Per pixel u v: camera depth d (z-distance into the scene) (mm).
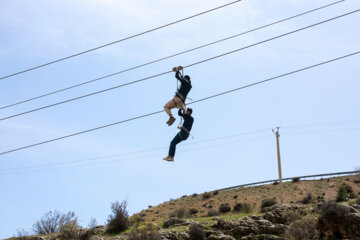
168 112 14492
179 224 32406
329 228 27406
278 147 54094
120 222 33750
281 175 53031
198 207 67750
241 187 78062
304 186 70125
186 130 14453
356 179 69688
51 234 35062
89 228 35125
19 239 33125
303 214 29375
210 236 27969
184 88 14648
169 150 14445
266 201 54406
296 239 26172
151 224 30797
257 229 28250
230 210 61688
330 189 66625
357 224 26719
